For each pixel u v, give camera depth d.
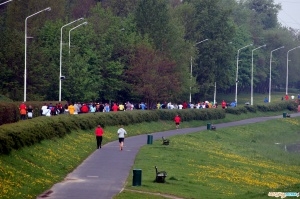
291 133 136.12
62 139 68.12
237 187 57.22
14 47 104.50
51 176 50.62
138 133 96.56
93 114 86.44
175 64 130.62
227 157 77.38
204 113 127.62
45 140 61.81
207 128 112.38
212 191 52.31
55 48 112.81
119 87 123.69
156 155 69.12
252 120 141.88
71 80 109.81
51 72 108.19
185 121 120.31
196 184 54.53
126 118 97.56
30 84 105.00
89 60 119.19
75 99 111.62
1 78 103.81
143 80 123.62
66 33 117.88
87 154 67.06
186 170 61.28
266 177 65.94
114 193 45.16
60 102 94.31
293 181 66.38
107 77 122.25
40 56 107.12
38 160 53.72
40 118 65.69
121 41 126.75
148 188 48.28
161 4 137.25
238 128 121.81
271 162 80.94
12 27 133.00
